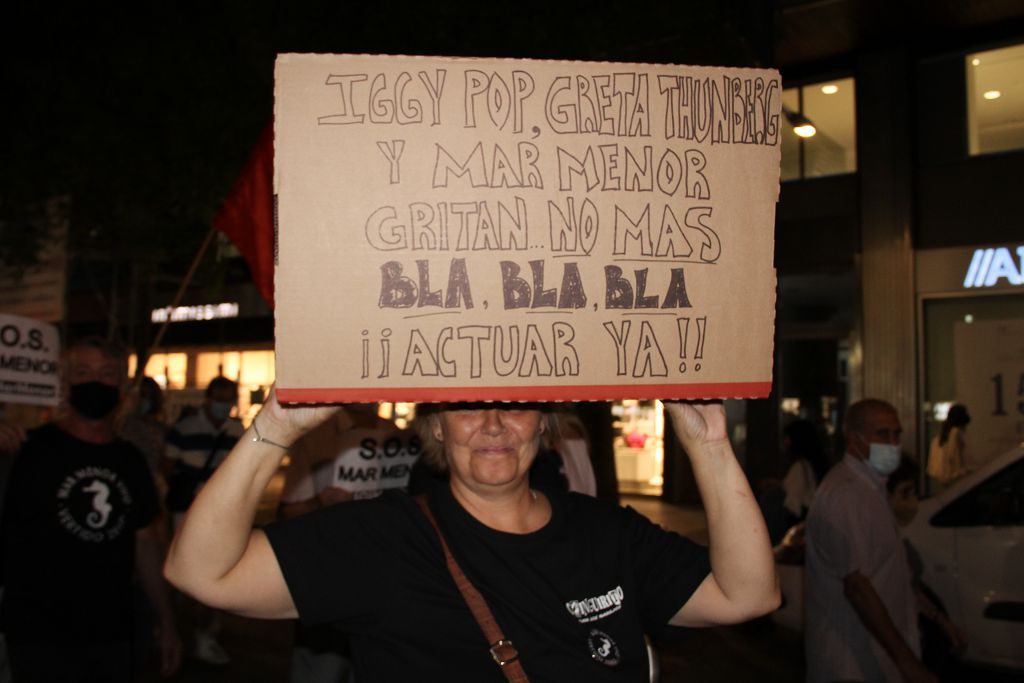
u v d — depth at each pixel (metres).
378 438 4.68
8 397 4.65
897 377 12.52
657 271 1.94
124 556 3.73
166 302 29.55
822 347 14.48
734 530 2.07
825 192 13.32
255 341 27.05
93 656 3.59
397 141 1.87
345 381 1.82
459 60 1.89
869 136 12.85
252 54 8.68
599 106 1.94
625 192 1.94
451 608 1.97
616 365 1.91
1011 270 11.94
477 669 1.94
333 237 1.84
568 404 2.39
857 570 3.56
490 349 1.87
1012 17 11.89
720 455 2.08
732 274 1.98
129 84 8.91
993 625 5.93
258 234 5.43
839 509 3.65
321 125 1.85
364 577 1.97
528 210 1.90
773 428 13.69
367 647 2.00
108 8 8.82
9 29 8.98
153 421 8.56
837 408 14.38
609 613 2.08
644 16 8.23
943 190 12.52
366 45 8.25
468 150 1.89
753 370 1.97
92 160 9.02
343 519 2.04
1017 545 5.92
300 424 1.84
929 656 6.14
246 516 1.83
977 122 12.44
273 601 1.93
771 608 2.11
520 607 1.99
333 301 1.83
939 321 12.51
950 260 12.36
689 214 1.97
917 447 12.37
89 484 3.65
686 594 2.17
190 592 1.84
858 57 12.99
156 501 3.96
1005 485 6.12
